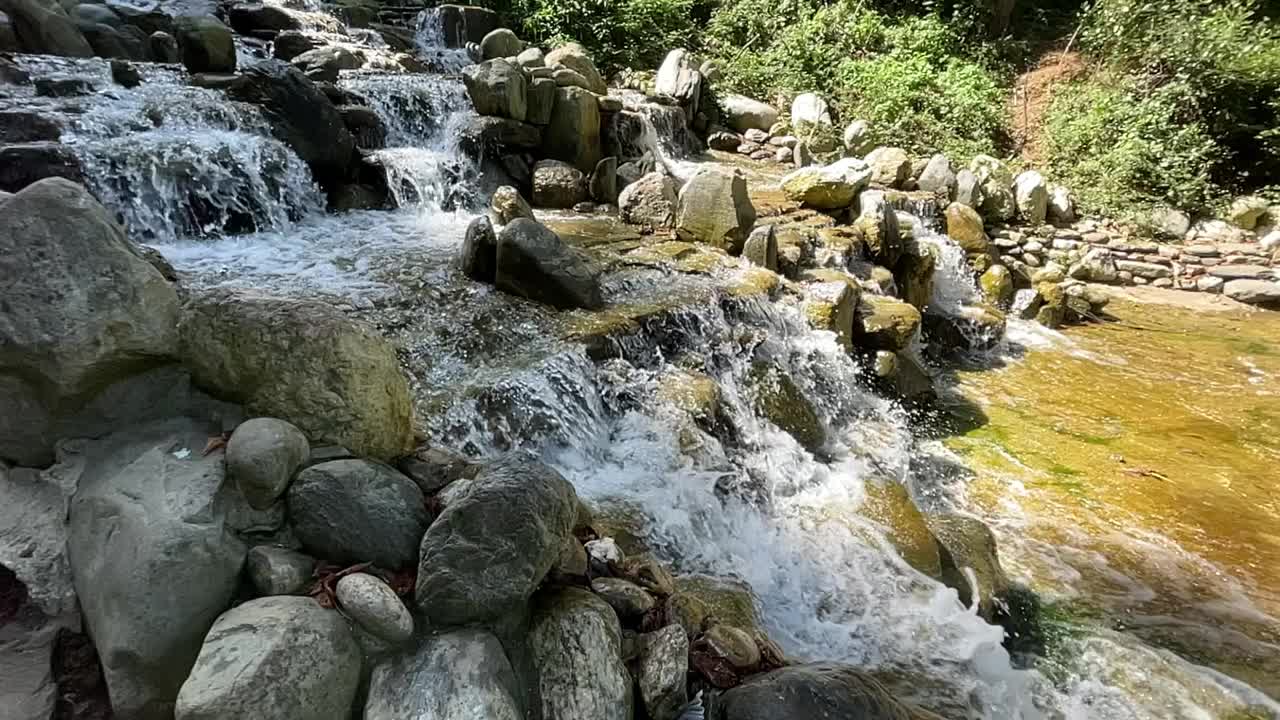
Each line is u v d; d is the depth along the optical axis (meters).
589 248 5.79
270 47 8.32
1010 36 14.48
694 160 10.05
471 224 4.84
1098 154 10.80
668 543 3.26
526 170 7.45
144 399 2.40
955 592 3.41
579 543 2.46
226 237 5.34
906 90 11.47
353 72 7.83
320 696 1.82
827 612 3.26
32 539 2.19
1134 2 11.74
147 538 1.97
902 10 14.70
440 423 3.27
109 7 7.27
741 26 13.19
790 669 2.30
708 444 3.80
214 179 5.29
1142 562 4.12
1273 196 10.37
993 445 5.39
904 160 9.33
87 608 2.03
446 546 2.05
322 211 6.09
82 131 5.06
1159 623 3.66
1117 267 9.68
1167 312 8.83
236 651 1.79
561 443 3.71
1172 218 10.02
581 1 11.46
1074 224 10.09
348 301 4.30
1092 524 4.46
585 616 2.17
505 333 4.15
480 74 7.29
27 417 2.28
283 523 2.19
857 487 4.16
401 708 1.85
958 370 6.81
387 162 6.46
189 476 2.14
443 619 2.02
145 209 4.98
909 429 5.48
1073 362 7.12
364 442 2.41
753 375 4.66
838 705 2.13
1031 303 8.18
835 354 5.19
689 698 2.28
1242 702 3.09
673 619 2.42
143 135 5.20
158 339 2.34
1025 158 11.59
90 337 2.19
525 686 2.08
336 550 2.14
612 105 8.34
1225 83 10.85
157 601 1.92
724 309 5.02
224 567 2.03
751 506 3.77
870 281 6.50
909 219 8.02
